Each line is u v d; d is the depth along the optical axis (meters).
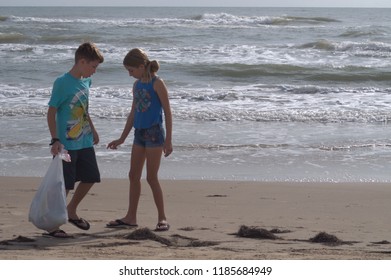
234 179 11.72
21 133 15.46
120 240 7.01
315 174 12.12
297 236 7.41
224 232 7.58
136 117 7.64
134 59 7.46
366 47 33.97
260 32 46.03
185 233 7.49
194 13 116.19
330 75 25.75
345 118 17.53
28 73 26.48
